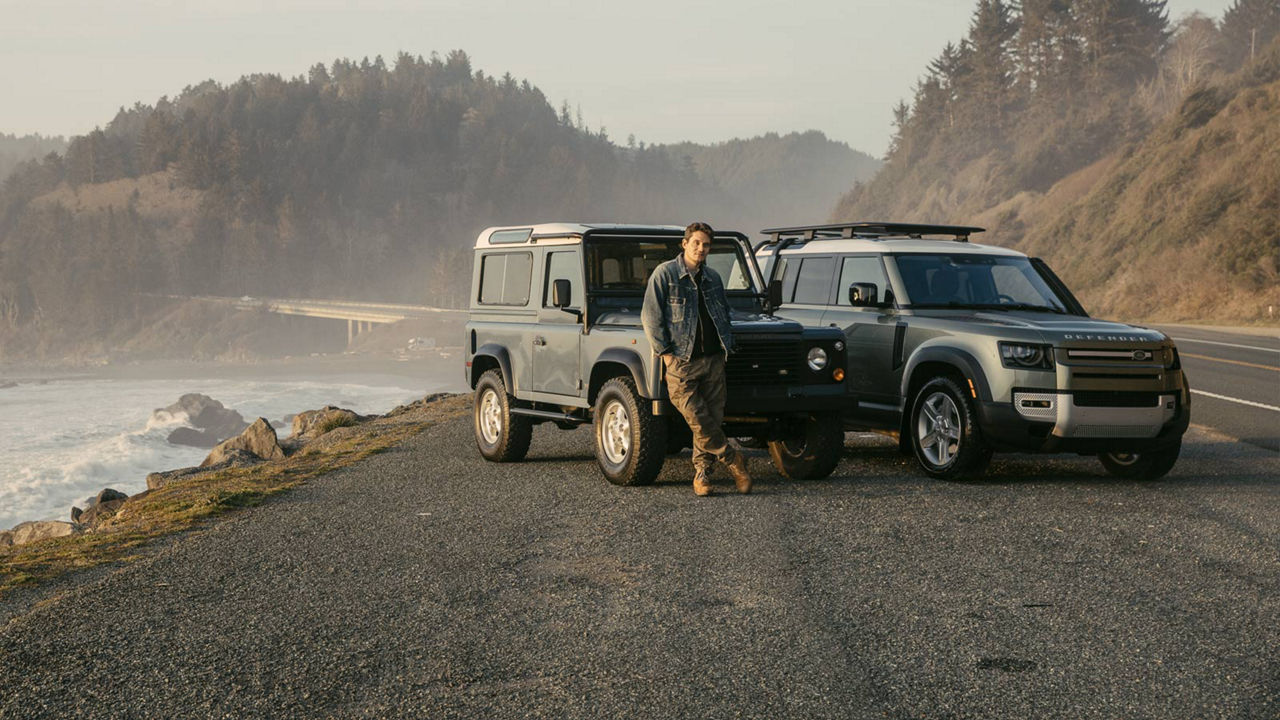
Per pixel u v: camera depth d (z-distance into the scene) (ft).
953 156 480.23
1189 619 16.03
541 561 20.12
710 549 20.76
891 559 19.80
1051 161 345.51
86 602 17.87
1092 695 13.00
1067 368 26.30
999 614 16.35
